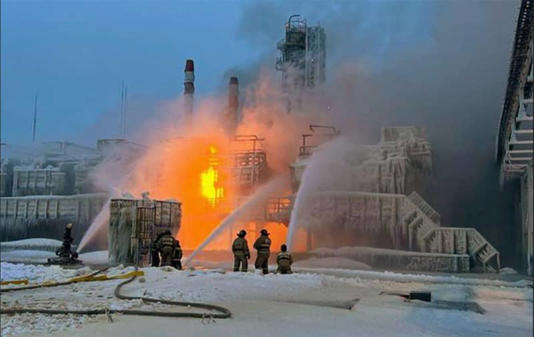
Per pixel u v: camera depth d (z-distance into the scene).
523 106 22.41
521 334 8.46
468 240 32.94
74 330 7.93
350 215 37.25
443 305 11.94
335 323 8.99
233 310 10.12
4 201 49.28
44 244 41.12
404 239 35.38
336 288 15.19
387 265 32.28
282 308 10.55
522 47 20.17
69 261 25.72
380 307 11.38
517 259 41.81
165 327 8.23
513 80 22.91
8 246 41.44
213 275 15.79
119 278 15.73
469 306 11.80
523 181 32.53
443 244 33.34
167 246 19.52
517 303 12.81
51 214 47.75
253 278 15.32
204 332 7.84
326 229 37.69
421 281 19.73
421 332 8.42
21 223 48.53
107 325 8.36
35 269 19.73
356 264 31.12
